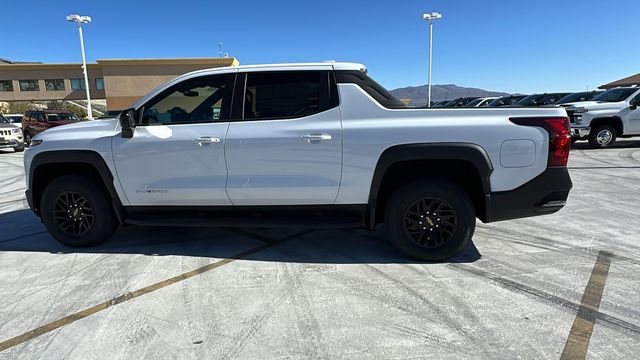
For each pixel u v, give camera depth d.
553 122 3.49
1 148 16.09
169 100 3.96
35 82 49.25
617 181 7.57
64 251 4.28
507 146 3.49
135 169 3.97
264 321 2.84
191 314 2.94
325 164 3.68
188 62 39.91
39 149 4.12
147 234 4.83
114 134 4.01
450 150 3.49
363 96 3.70
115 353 2.50
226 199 3.90
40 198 4.42
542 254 4.00
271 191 3.79
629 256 3.91
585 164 9.60
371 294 3.21
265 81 3.84
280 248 4.30
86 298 3.21
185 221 3.99
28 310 3.04
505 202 3.55
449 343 2.55
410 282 3.41
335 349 2.51
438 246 3.73
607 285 3.29
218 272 3.68
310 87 3.78
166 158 3.89
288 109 3.79
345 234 4.76
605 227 4.84
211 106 3.91
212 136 3.79
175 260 3.98
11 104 47.41
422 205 3.72
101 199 4.19
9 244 4.55
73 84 49.38
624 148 12.46
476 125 3.50
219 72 3.91
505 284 3.34
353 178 3.67
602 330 2.66
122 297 3.22
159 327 2.78
